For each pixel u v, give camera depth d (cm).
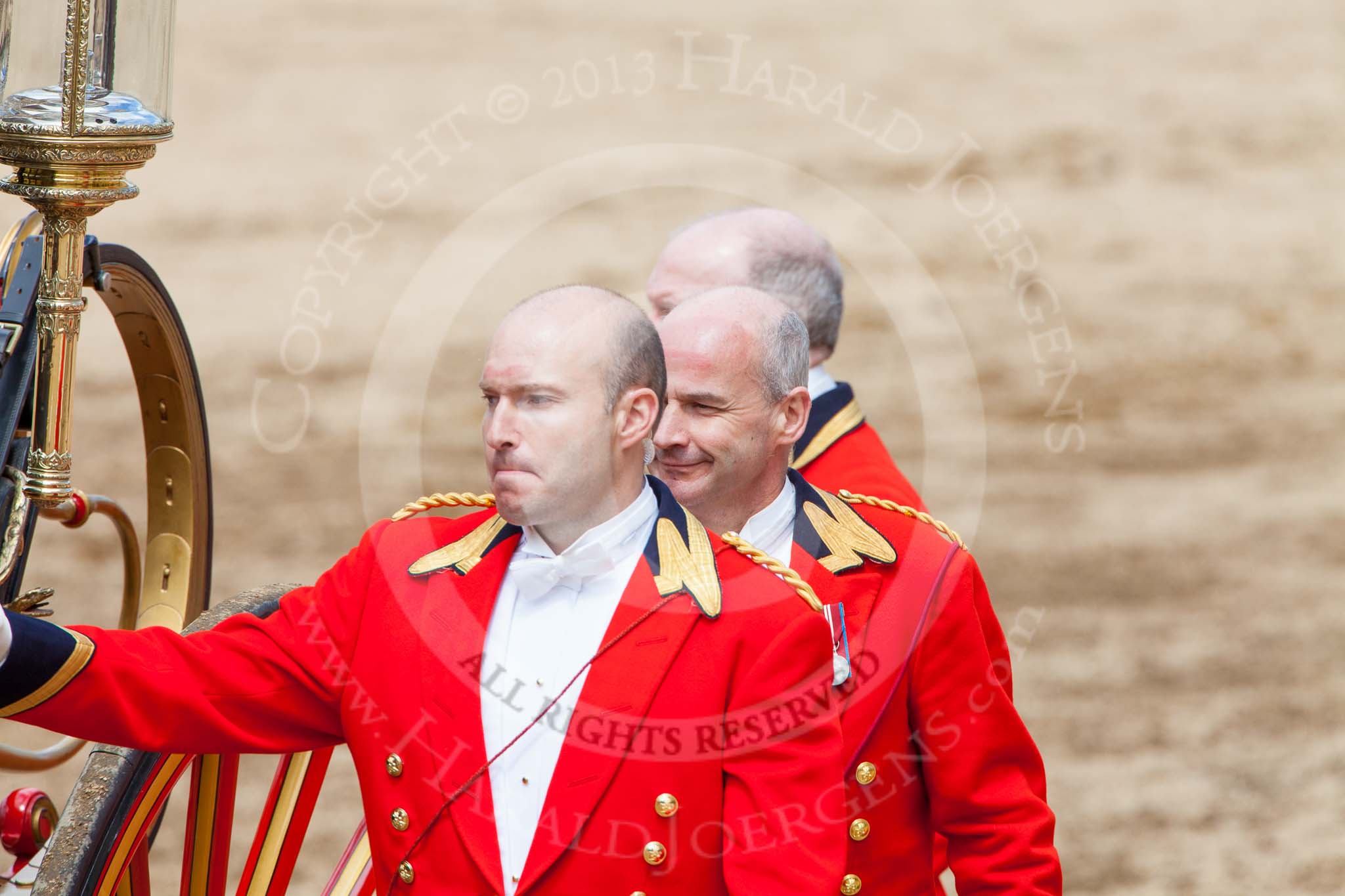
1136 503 3591
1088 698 2691
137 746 763
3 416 771
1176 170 6184
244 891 963
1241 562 3297
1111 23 8112
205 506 989
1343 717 2655
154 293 900
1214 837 2284
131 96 756
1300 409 4234
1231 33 7931
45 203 741
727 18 7806
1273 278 5206
